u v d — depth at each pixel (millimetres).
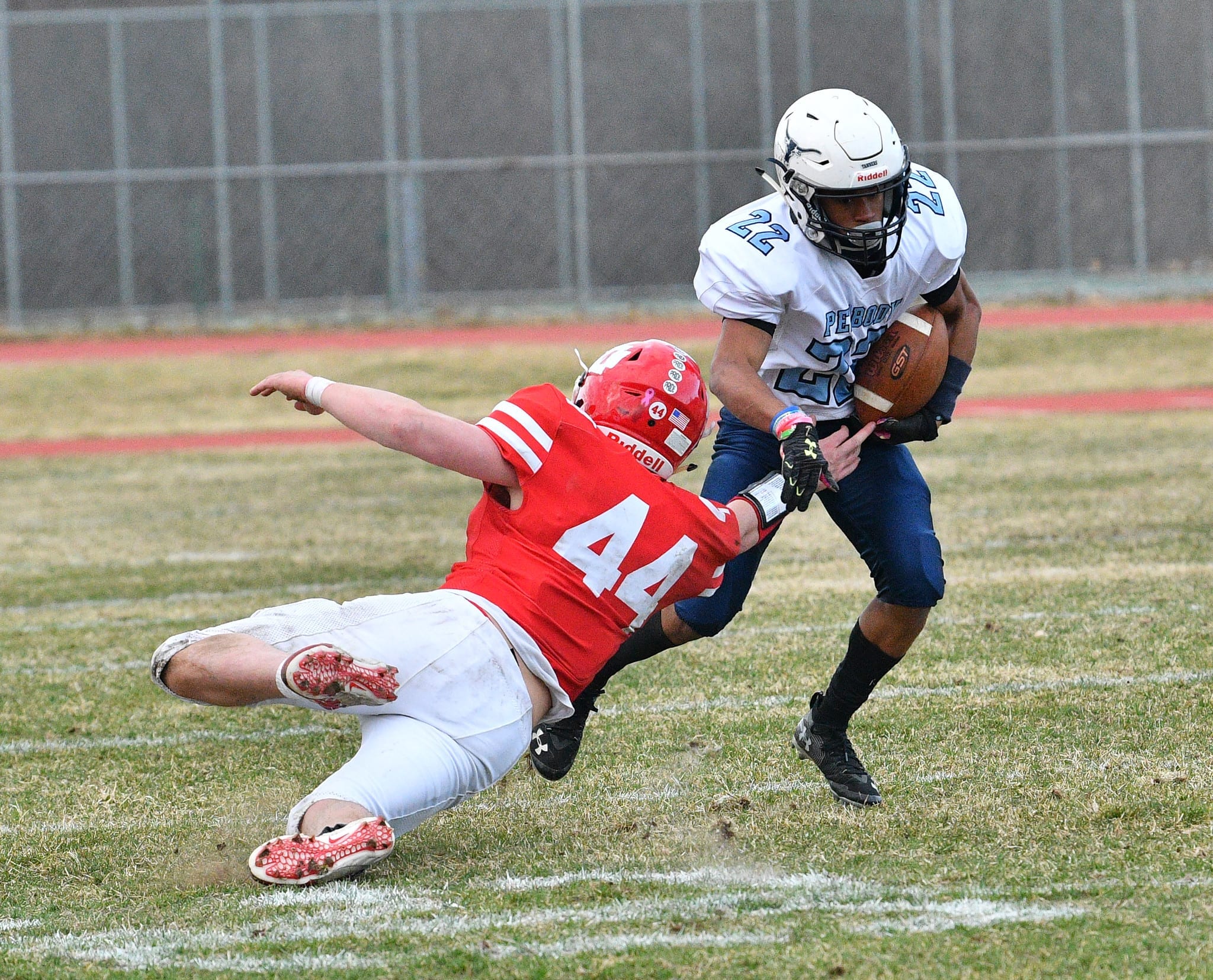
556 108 76125
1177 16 76688
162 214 76062
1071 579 22672
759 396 12344
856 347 13375
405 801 11227
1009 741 14812
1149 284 71750
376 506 34031
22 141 76375
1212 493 29906
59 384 58562
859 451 13352
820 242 12703
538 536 11430
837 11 77250
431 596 11500
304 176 75750
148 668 19984
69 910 11391
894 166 12367
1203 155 74938
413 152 75312
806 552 26422
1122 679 16906
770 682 17766
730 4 77125
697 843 12367
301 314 72875
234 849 12797
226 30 76750
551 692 11656
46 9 91188
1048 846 11773
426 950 10047
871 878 11250
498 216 75562
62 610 24125
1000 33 76312
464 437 11219
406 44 75625
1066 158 73875
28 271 75375
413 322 70688
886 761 14438
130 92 76688
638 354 12086
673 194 75688
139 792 14609
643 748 15320
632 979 9477
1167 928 9930
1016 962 9516
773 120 77500
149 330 70750
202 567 27406
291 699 10992
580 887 11266
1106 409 46594
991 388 52969
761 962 9680
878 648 13328
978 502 30469
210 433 49844
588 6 76625
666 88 76938
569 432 11445
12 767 15656
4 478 41188
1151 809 12516
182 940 10453
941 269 13492
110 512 34656
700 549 11711
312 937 10344
